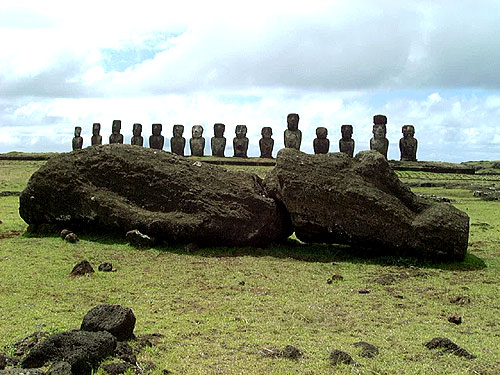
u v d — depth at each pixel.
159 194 16.59
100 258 14.43
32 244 15.79
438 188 38.25
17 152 57.34
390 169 15.95
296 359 7.81
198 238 15.77
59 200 17.09
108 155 17.44
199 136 58.00
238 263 14.28
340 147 54.53
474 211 25.62
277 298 11.25
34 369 6.40
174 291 11.62
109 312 8.19
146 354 7.81
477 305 10.98
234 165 47.97
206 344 8.44
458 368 7.57
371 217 15.17
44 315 9.56
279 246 16.61
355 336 9.06
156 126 58.56
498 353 8.26
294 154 16.61
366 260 15.06
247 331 9.16
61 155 18.02
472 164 62.09
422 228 14.65
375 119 54.50
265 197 16.44
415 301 11.25
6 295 10.83
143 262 14.17
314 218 15.68
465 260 14.82
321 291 11.88
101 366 6.98
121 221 16.33
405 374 7.34
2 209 23.31
